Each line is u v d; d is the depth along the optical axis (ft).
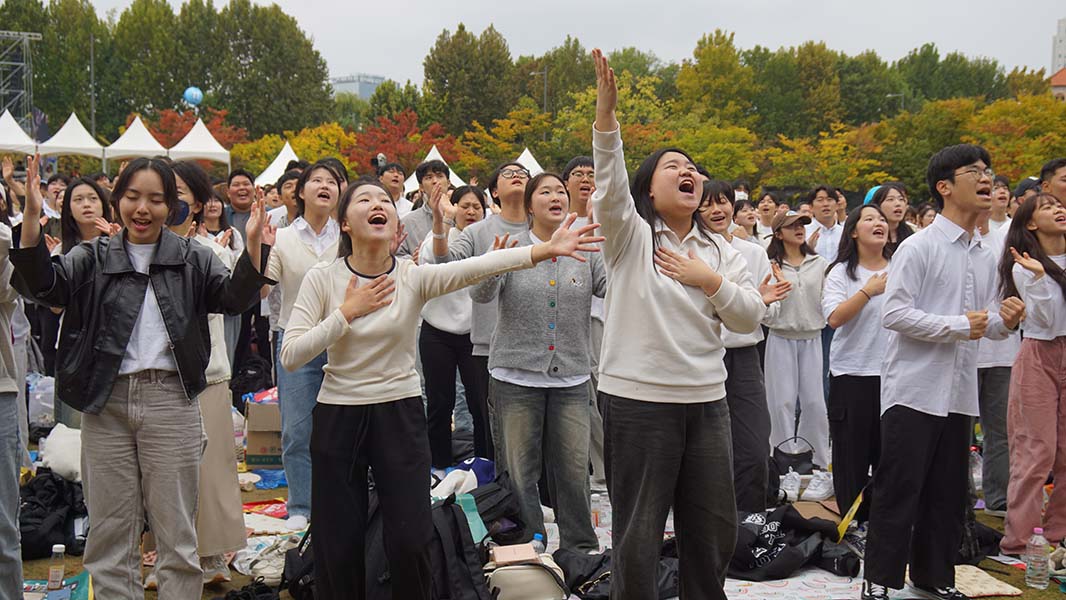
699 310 11.06
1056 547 16.22
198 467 12.07
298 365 11.44
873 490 13.98
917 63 268.62
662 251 11.00
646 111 141.59
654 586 11.21
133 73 199.11
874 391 16.99
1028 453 15.99
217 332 14.71
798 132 185.37
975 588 14.67
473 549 13.43
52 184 36.78
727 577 15.16
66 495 16.58
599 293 16.11
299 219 17.54
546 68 185.06
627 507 11.25
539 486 18.53
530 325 15.43
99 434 11.56
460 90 176.76
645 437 10.99
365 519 11.82
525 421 15.58
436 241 16.55
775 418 20.65
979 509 18.93
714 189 17.56
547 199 15.47
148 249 11.87
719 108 174.81
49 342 23.52
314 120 209.15
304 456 17.13
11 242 11.21
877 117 212.64
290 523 16.85
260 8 207.62
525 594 13.76
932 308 13.84
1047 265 15.69
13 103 180.14
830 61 200.64
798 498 19.07
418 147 124.77
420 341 19.95
